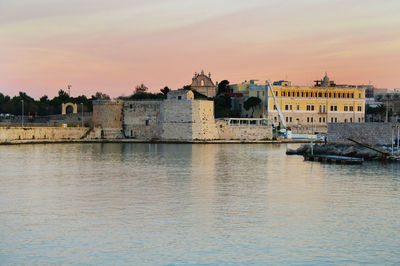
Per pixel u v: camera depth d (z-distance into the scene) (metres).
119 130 162.25
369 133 105.44
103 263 33.25
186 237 38.53
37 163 86.12
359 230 40.78
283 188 60.00
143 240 37.72
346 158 89.62
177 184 62.75
